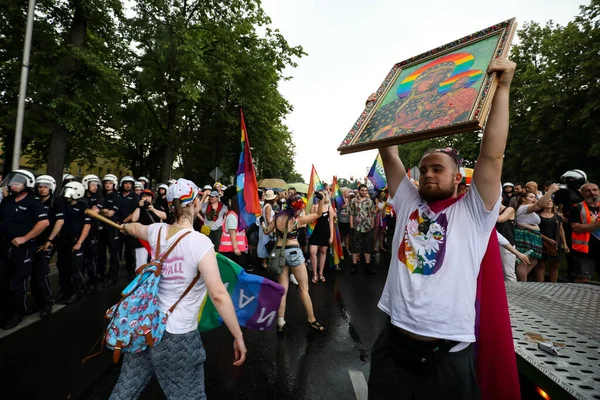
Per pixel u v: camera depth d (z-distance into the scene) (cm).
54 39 1120
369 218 824
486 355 178
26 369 341
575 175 612
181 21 1430
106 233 660
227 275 295
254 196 612
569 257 665
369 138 182
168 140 1830
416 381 161
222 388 317
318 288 689
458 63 171
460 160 178
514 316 232
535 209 545
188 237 200
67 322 465
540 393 166
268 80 1881
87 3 1110
